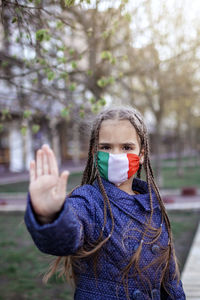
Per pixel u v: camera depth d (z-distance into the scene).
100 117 1.58
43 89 3.82
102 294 1.35
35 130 3.37
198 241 5.68
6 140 22.02
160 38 6.93
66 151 29.62
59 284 4.34
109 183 1.50
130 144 1.51
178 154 20.03
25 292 4.07
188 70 10.23
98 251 1.37
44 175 1.04
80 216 1.30
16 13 2.46
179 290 1.60
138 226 1.44
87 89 4.40
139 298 1.35
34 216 1.05
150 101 12.12
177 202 10.56
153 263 1.42
